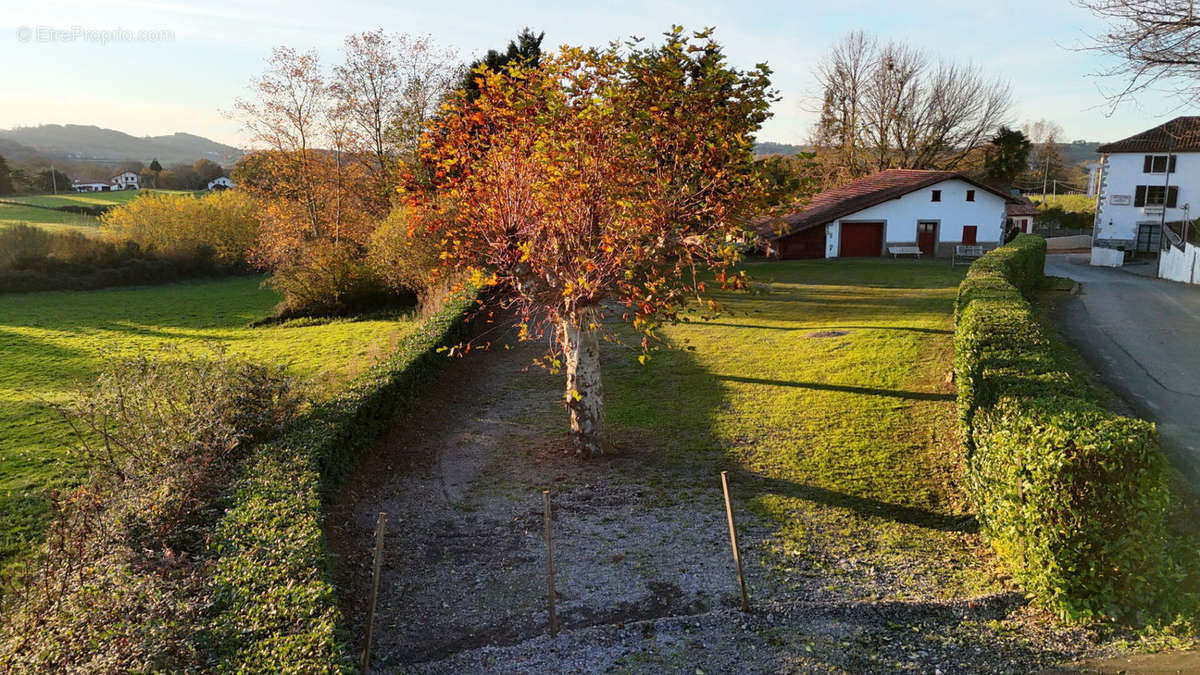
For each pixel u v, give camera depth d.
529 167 9.85
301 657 4.87
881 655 5.71
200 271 46.12
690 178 9.30
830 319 21.31
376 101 37.50
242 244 47.31
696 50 9.01
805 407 13.25
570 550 8.23
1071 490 5.92
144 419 8.97
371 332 25.47
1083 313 20.42
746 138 8.98
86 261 42.06
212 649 5.02
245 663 4.83
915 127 54.34
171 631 4.97
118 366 10.00
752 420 12.74
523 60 9.98
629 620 6.70
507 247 10.41
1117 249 45.72
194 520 7.34
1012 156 57.88
